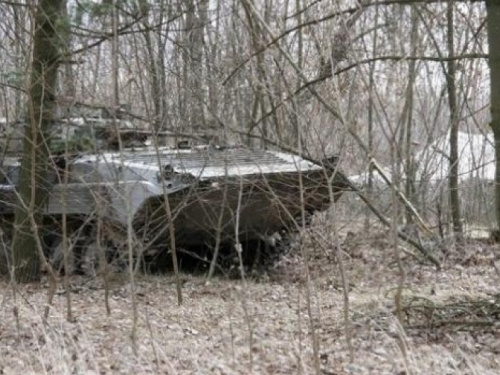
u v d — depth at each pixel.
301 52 11.49
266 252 13.84
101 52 11.45
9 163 13.10
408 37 13.11
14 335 8.37
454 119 17.11
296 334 8.62
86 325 8.94
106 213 11.98
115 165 11.28
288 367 7.16
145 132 12.02
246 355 7.63
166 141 13.70
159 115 11.41
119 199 11.95
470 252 15.64
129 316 9.74
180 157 11.88
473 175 19.66
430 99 20.34
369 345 7.79
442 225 16.91
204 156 12.30
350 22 9.26
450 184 17.23
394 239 7.36
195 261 14.14
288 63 11.11
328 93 10.74
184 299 11.27
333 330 8.69
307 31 10.96
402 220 16.06
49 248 12.95
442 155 18.67
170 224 10.55
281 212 12.43
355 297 11.19
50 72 10.77
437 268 14.10
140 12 9.87
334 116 10.18
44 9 10.62
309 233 13.58
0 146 12.98
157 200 11.84
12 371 6.95
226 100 11.41
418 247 14.30
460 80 17.50
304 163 11.97
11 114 12.74
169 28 11.39
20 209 12.24
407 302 9.48
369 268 13.27
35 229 9.14
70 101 10.81
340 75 10.31
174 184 11.86
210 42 12.85
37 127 10.25
